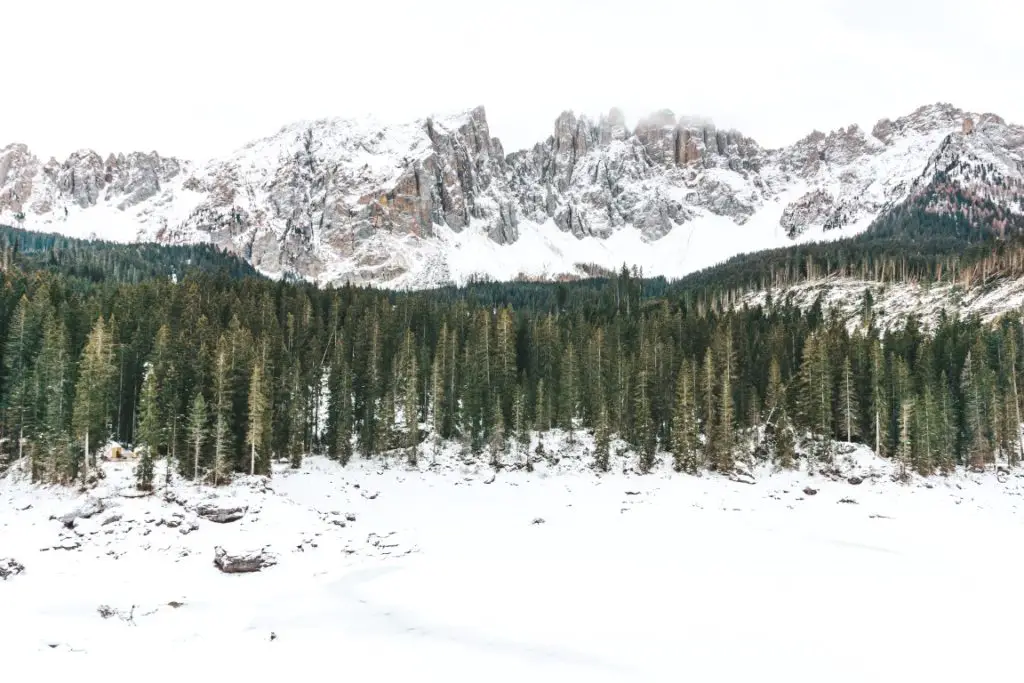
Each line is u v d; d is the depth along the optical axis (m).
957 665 30.92
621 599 41.28
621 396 92.25
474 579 45.94
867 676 29.64
